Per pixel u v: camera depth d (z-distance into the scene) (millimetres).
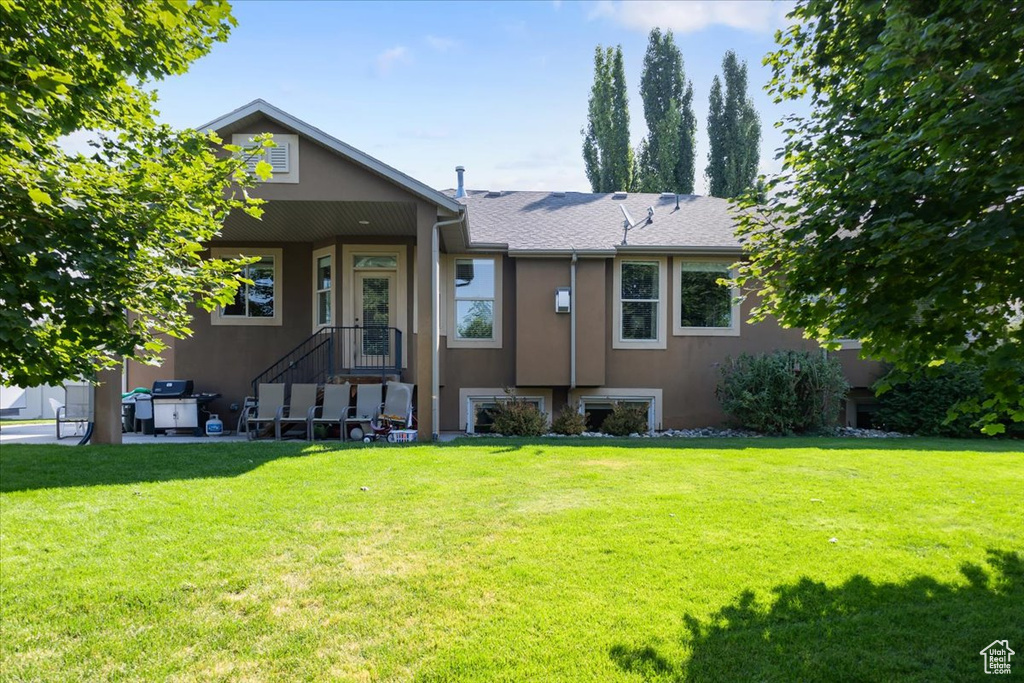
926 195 3729
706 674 2752
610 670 2785
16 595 3604
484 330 12180
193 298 3744
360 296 12164
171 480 6371
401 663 2877
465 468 6992
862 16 4625
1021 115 3055
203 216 3816
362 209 9992
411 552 4238
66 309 2973
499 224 13141
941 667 2809
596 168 28047
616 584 3674
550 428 11305
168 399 11711
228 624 3273
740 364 11547
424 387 9617
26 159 3154
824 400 11117
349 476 6566
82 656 2988
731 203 5555
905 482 6211
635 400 12172
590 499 5578
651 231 12906
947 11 3645
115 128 3656
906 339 3635
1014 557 4066
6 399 20234
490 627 3184
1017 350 3291
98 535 4609
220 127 9203
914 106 3562
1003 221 3146
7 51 2826
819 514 5043
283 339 12695
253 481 6328
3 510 5230
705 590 3584
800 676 2740
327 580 3795
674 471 6828
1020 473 6664
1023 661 2844
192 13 3508
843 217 3918
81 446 8703
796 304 4469
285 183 9344
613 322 12156
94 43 3240
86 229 3035
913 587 3615
